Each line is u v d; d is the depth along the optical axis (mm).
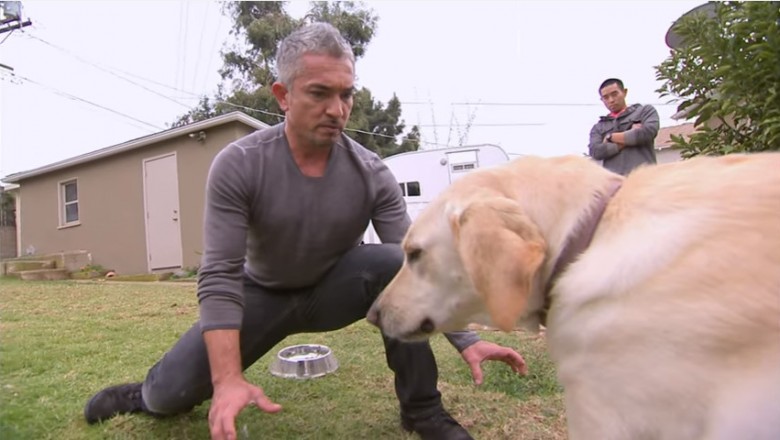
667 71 2889
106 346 3566
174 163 10719
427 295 1661
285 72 1870
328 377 2826
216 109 21344
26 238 13406
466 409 2357
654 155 4637
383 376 2828
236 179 1879
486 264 1327
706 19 2633
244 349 2170
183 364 1992
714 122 3289
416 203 9789
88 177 12023
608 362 1230
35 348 3512
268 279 2125
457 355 3123
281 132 2033
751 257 1155
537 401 2428
